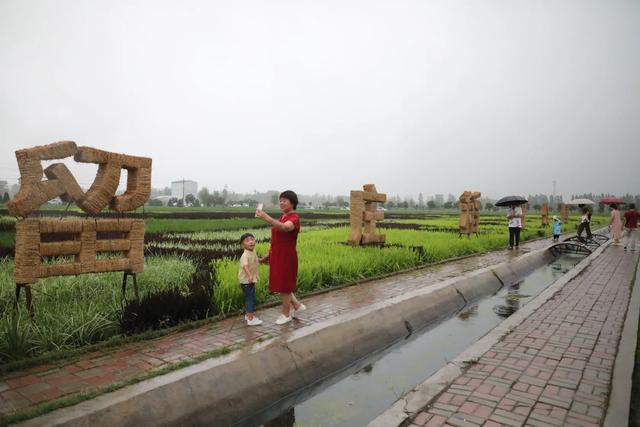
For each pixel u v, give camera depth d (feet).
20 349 13.24
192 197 420.77
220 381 11.97
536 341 16.46
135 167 18.94
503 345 16.02
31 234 15.66
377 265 30.50
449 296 25.05
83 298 18.37
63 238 39.60
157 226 71.97
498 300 27.32
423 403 11.41
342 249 34.73
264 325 17.22
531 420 10.46
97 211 17.71
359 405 12.89
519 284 33.14
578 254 51.98
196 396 11.21
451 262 37.19
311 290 24.32
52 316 15.48
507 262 37.01
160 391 10.75
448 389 12.26
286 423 11.74
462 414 10.79
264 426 11.57
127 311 16.02
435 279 28.30
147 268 24.68
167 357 13.53
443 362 16.55
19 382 11.62
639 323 18.83
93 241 17.53
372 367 15.98
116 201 18.48
